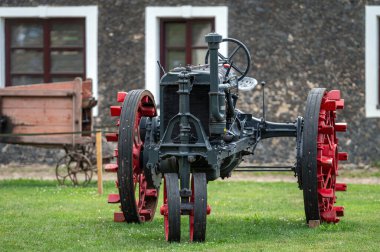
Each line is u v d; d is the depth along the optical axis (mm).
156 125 15328
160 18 28250
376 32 27812
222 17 27812
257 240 14250
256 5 27812
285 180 25609
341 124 16547
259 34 27812
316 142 15102
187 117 14070
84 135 23297
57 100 23172
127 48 28125
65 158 24484
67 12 28250
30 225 15914
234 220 16703
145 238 14398
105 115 28141
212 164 13914
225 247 13492
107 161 24000
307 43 27781
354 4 27781
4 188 22609
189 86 14195
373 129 27875
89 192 21672
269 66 27781
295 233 14945
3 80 28578
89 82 23250
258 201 20281
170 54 28422
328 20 27781
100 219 16672
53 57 28703
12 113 23375
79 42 28594
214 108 14195
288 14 27781
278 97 27781
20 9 28344
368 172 27328
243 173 27125
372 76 27812
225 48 27812
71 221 16406
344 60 27844
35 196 20797
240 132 15828
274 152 27688
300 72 27781
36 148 28219
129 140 14922
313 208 15328
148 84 28047
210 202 20016
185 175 14016
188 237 14547
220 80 14992
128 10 28125
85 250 13391
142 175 16469
